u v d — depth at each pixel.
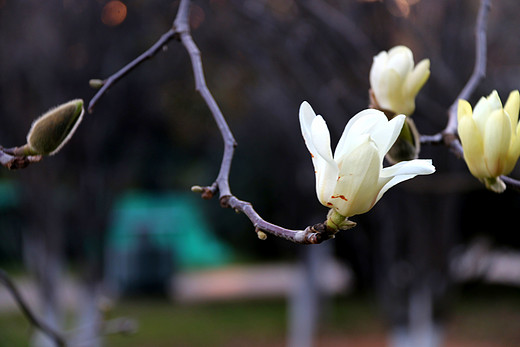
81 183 6.12
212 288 13.22
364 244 6.47
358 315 10.63
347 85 4.48
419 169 1.03
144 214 12.54
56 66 5.56
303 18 4.33
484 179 1.38
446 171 4.32
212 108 1.57
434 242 4.97
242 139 9.72
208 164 14.61
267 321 10.36
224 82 6.32
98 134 6.00
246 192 12.94
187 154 13.88
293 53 4.64
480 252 7.73
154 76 5.97
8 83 5.57
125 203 13.48
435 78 3.98
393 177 1.05
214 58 5.78
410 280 5.14
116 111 5.99
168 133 7.42
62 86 5.65
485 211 9.61
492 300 11.42
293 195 7.09
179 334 9.48
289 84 5.01
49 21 5.50
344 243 9.98
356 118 1.08
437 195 4.88
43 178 5.93
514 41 4.60
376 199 1.05
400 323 5.26
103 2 5.52
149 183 15.40
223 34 5.22
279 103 5.89
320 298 9.67
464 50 4.30
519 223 9.71
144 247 12.34
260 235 1.11
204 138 9.24
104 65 5.70
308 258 7.84
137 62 1.69
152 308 11.32
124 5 5.43
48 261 6.03
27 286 10.66
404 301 5.22
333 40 4.18
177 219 12.84
